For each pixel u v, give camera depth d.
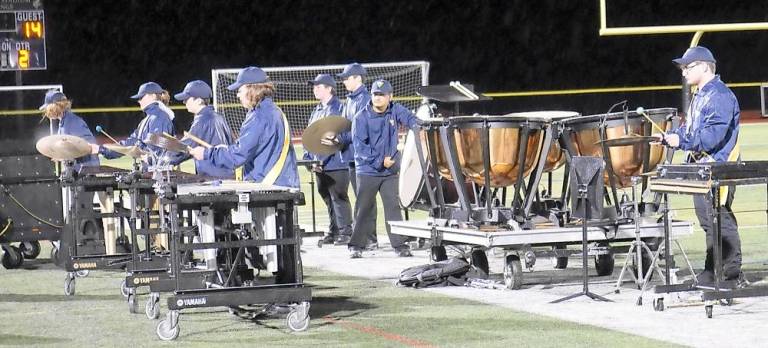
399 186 19.38
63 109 20.97
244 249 15.30
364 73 22.84
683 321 13.83
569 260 20.28
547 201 18.81
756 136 49.38
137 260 16.84
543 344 12.59
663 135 15.42
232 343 13.12
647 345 12.35
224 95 40.06
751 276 17.20
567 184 18.16
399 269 19.45
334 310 15.26
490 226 17.06
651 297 15.67
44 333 14.11
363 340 13.09
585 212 15.51
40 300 16.98
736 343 12.37
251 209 14.73
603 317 14.24
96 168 18.66
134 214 16.95
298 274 13.83
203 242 14.11
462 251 18.45
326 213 29.69
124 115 61.69
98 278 19.50
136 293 16.28
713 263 15.60
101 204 19.11
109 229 19.11
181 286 13.90
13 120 36.53
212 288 13.82
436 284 17.36
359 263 20.38
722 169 13.79
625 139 15.84
